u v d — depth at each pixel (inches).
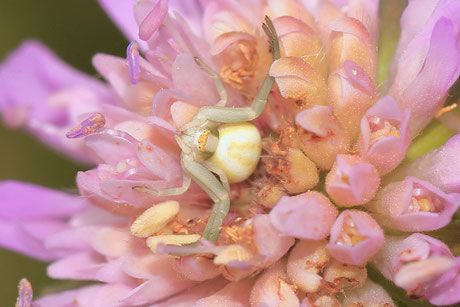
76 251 4.1
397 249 3.7
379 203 3.7
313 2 4.2
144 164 3.7
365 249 3.6
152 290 3.8
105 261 4.0
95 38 5.2
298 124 3.7
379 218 3.7
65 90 4.5
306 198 3.7
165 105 3.8
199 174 3.7
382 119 3.7
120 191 3.8
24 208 4.3
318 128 3.7
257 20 4.0
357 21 3.8
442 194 3.6
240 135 3.7
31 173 5.2
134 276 3.8
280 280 3.7
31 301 3.9
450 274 3.6
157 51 3.9
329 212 3.7
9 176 5.2
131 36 4.3
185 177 3.7
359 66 3.8
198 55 3.9
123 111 3.9
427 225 3.7
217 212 3.7
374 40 4.0
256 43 3.9
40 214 4.3
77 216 4.2
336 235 3.6
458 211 3.8
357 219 3.6
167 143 3.9
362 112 3.8
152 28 3.8
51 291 4.2
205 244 3.6
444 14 3.8
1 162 5.2
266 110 3.9
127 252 3.9
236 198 3.9
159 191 3.7
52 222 4.3
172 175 3.8
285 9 4.0
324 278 3.7
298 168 3.7
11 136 5.2
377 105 3.7
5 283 5.0
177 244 3.7
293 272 3.7
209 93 3.9
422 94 3.8
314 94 3.8
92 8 5.2
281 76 3.7
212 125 3.7
